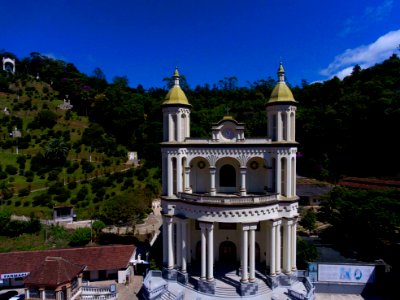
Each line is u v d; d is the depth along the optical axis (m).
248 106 140.12
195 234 43.34
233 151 39.34
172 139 40.31
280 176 38.22
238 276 38.72
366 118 91.94
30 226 56.97
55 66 183.00
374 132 90.38
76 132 115.31
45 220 62.97
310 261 41.81
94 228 56.44
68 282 35.12
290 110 38.41
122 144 120.50
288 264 38.31
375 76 118.38
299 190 75.38
